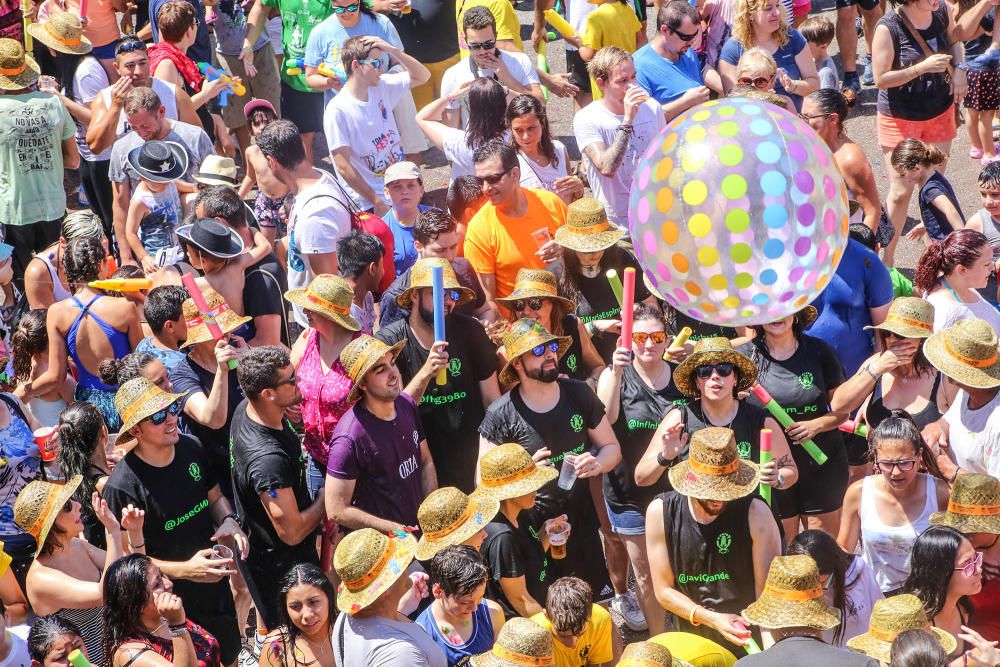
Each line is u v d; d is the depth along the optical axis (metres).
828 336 7.79
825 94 9.35
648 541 6.10
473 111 9.39
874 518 6.41
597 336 7.89
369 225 8.61
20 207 10.14
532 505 6.25
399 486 6.46
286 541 6.41
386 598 5.34
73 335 7.90
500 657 4.98
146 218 9.45
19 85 10.02
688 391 6.61
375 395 6.33
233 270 7.83
